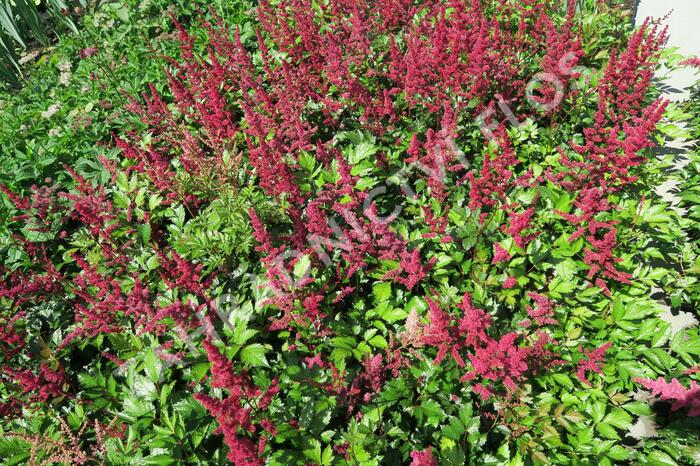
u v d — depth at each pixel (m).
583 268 1.01
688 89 1.51
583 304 1.02
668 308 1.07
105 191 1.33
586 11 1.65
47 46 2.19
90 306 1.13
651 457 0.83
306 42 1.42
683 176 1.22
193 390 0.93
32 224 1.22
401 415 0.90
